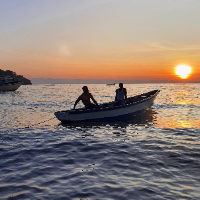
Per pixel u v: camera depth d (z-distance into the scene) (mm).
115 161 5223
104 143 7027
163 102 22594
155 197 3422
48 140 7602
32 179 4223
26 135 8445
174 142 6938
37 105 21516
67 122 10875
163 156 5516
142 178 4176
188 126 9766
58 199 3426
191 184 3861
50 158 5559
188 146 6434
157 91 19578
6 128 9875
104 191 3674
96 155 5758
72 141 7395
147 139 7430
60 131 9211
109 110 11367
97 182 4043
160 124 10445
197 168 4637
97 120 11305
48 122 11539
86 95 11391
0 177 4328
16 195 3572
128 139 7504
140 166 4828
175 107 17938
